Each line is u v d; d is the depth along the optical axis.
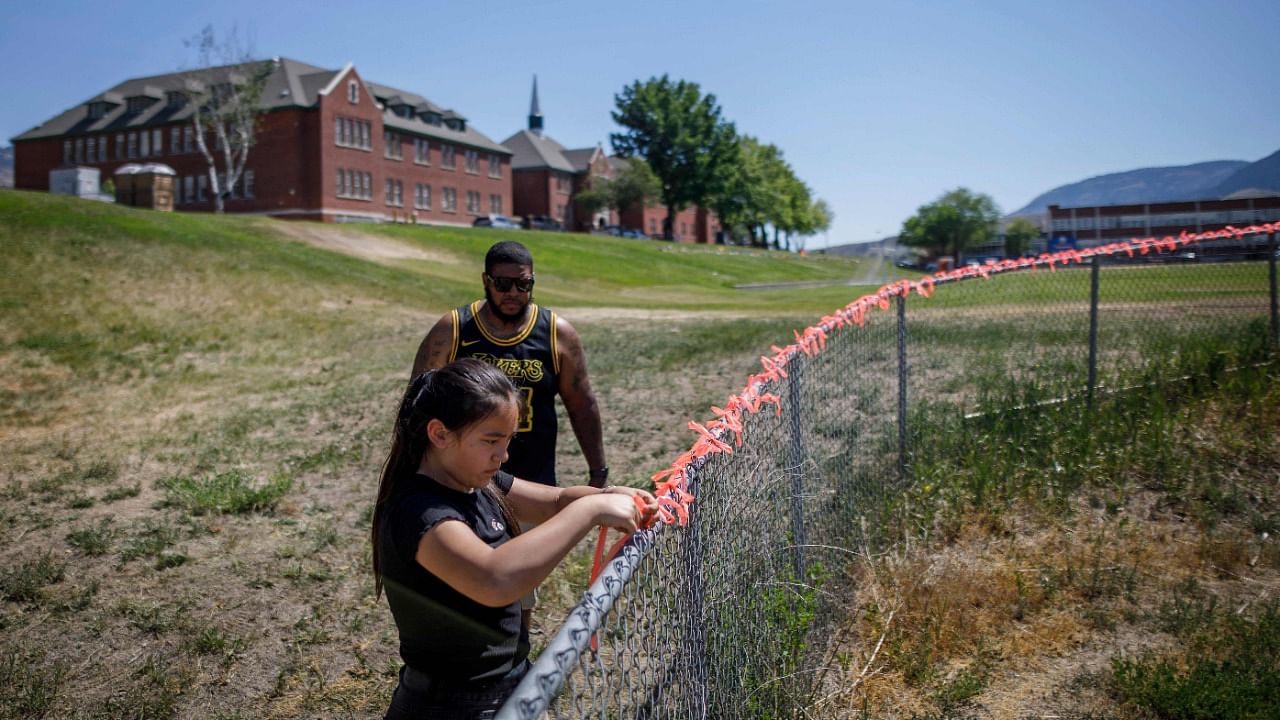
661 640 2.28
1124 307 9.61
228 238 25.77
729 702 2.97
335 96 64.44
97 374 12.98
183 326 16.88
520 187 92.88
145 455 8.40
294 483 7.35
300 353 15.21
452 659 2.07
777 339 14.06
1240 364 7.38
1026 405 7.02
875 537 5.37
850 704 3.77
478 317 3.68
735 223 103.81
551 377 3.72
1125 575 4.88
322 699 4.04
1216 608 4.51
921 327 9.29
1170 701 3.62
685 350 13.42
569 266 43.66
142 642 4.54
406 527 1.97
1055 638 4.31
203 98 63.91
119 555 5.69
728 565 3.04
